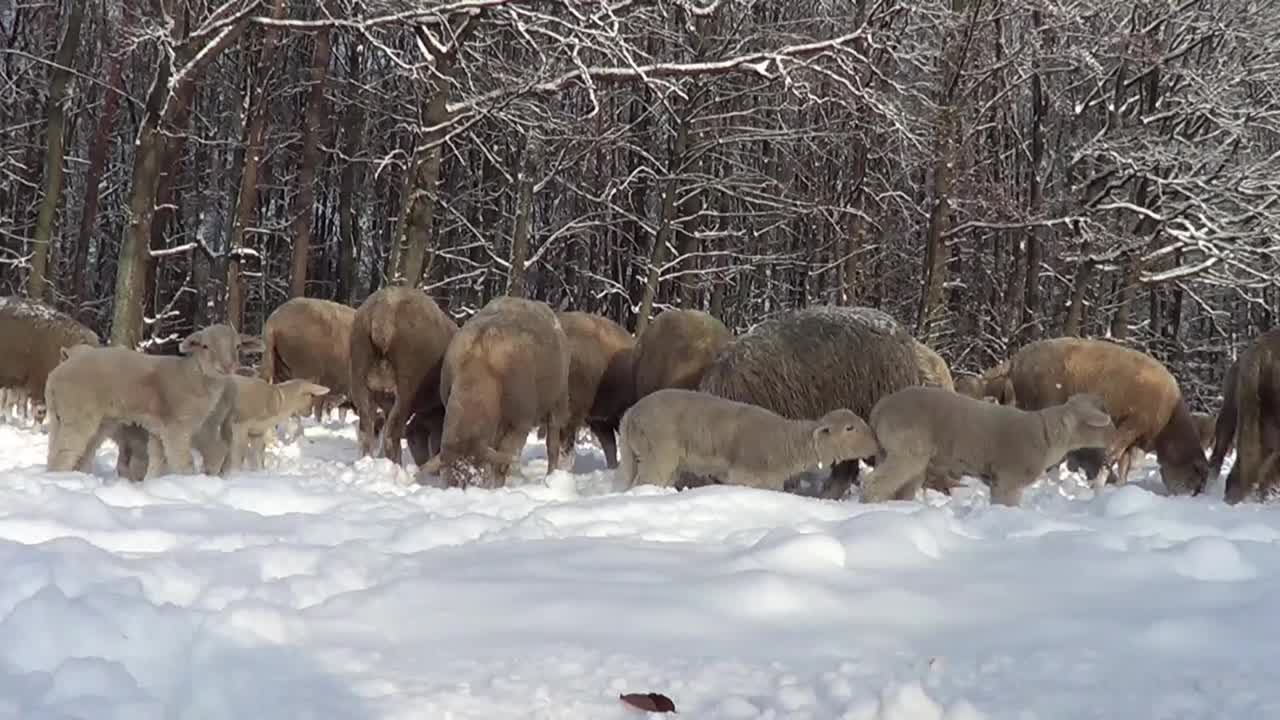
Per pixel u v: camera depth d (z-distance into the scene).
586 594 4.09
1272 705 3.01
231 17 16.78
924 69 20.75
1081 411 8.30
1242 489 11.30
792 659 3.47
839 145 28.42
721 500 6.46
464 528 5.45
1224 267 24.31
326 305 15.59
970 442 8.45
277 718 2.98
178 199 32.41
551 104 23.48
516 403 10.23
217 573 4.43
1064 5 23.88
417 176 18.47
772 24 23.44
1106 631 3.74
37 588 3.89
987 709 3.02
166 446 9.25
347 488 7.39
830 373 9.95
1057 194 26.50
